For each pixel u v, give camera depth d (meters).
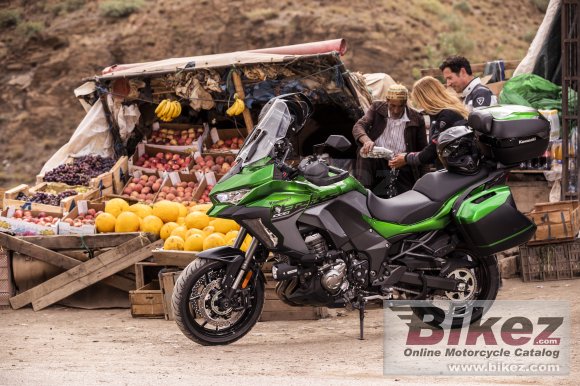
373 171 9.42
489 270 7.57
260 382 5.29
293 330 8.03
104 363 6.65
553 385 5.45
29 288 9.64
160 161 12.02
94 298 9.51
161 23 42.12
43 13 44.19
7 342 7.78
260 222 6.93
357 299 7.26
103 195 11.33
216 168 11.63
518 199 11.22
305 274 7.06
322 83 10.98
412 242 7.36
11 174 39.31
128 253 9.35
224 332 7.33
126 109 12.18
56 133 40.69
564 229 9.70
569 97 11.12
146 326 8.51
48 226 9.83
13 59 42.50
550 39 12.25
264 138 7.06
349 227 7.14
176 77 11.41
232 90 11.34
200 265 7.15
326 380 5.39
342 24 40.16
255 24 40.97
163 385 5.23
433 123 8.09
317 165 7.11
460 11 44.72
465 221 7.25
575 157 11.05
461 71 8.91
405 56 40.28
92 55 42.06
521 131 7.34
